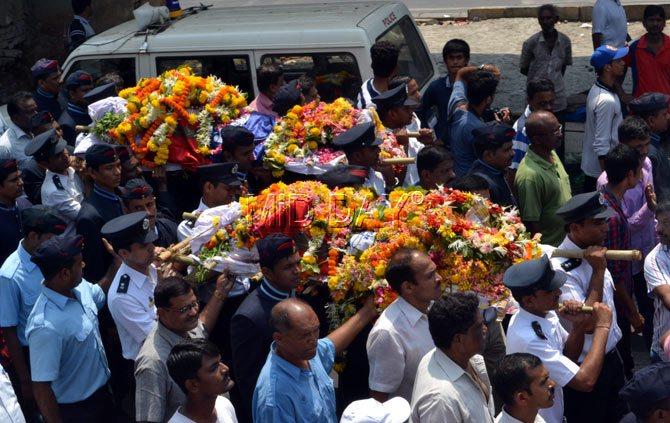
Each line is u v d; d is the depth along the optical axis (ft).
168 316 17.57
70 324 19.39
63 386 19.69
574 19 54.95
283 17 32.86
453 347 16.06
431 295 17.60
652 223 24.76
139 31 33.35
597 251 19.49
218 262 20.31
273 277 18.66
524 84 45.60
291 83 27.76
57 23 51.03
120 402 23.03
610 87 30.50
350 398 20.59
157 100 26.91
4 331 21.57
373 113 26.30
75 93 30.76
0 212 24.11
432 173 23.71
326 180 21.99
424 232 19.42
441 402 15.79
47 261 19.06
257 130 27.14
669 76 35.81
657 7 35.12
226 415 16.67
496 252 19.20
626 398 15.84
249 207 20.62
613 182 23.38
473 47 51.96
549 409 18.35
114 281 19.85
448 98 31.55
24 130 29.66
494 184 23.65
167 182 27.76
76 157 26.30
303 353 16.26
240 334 18.67
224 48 31.68
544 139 24.17
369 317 19.02
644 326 24.76
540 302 17.92
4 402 17.13
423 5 60.39
